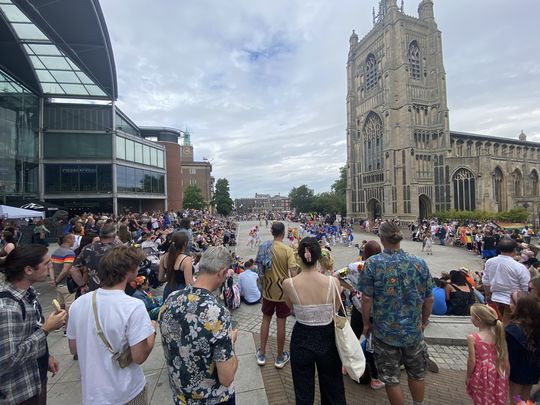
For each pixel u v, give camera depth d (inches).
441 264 660.1
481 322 129.0
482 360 125.5
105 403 82.6
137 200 1565.0
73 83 1143.6
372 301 130.0
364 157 2381.9
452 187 1968.5
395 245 128.1
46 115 1178.0
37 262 93.1
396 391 122.0
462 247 941.2
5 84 984.3
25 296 95.0
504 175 2122.3
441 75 2039.9
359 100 2444.6
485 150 2142.0
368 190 2332.7
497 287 192.1
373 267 126.6
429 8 2130.9
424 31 2122.3
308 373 115.4
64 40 904.3
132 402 87.4
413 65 2078.0
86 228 459.2
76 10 789.9
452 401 153.8
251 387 160.7
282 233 178.7
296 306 117.2
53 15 802.8
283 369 178.5
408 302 121.0
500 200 2124.8
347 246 1056.2
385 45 2117.4
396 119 2060.8
